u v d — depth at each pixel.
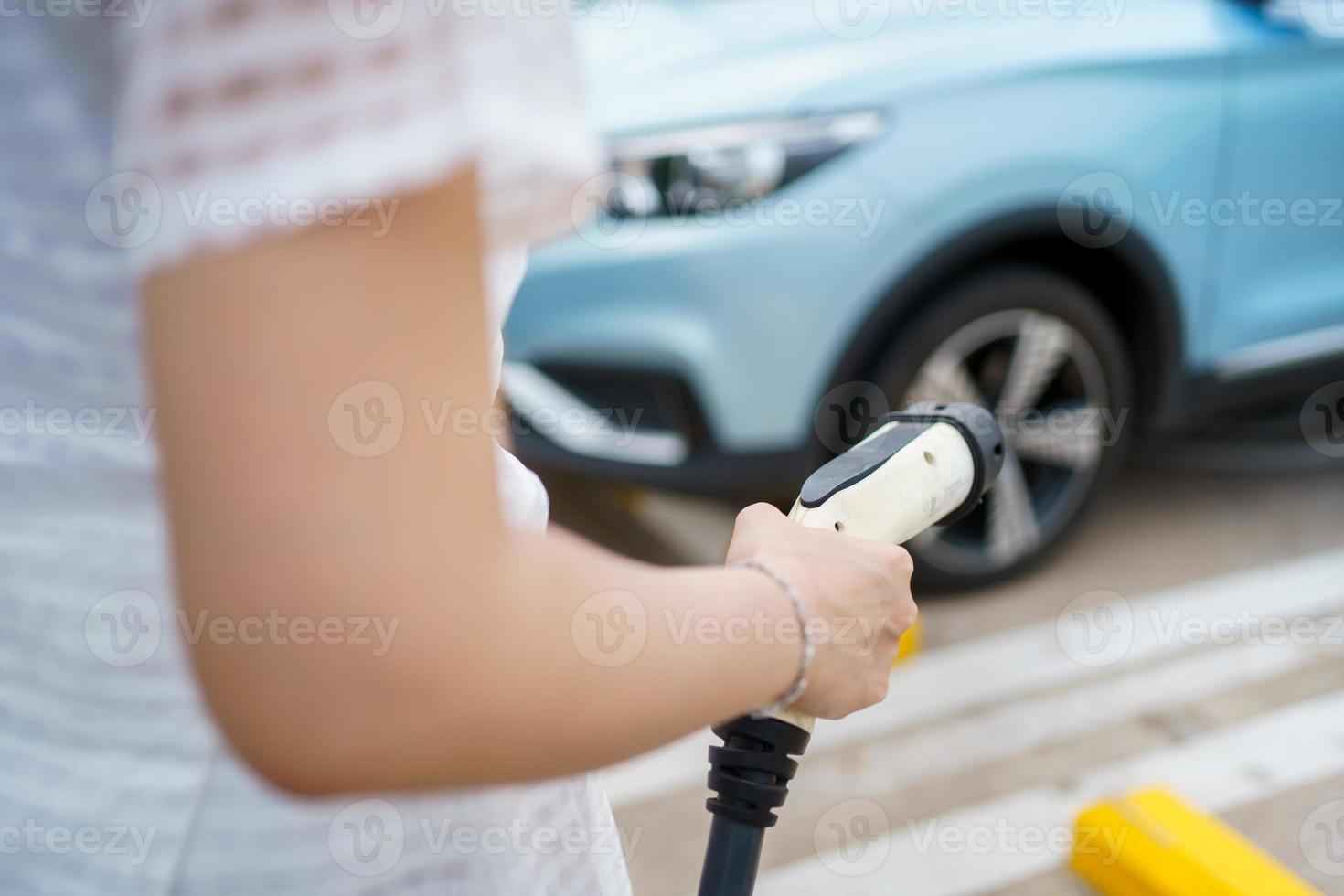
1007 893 2.04
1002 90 2.43
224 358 0.42
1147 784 2.30
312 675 0.44
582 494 3.27
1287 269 2.87
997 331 2.57
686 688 0.56
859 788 2.30
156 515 0.56
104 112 0.47
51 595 0.58
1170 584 2.94
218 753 0.60
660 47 2.59
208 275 0.41
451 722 0.46
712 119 2.37
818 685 0.66
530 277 2.39
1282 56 2.68
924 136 2.38
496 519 0.47
